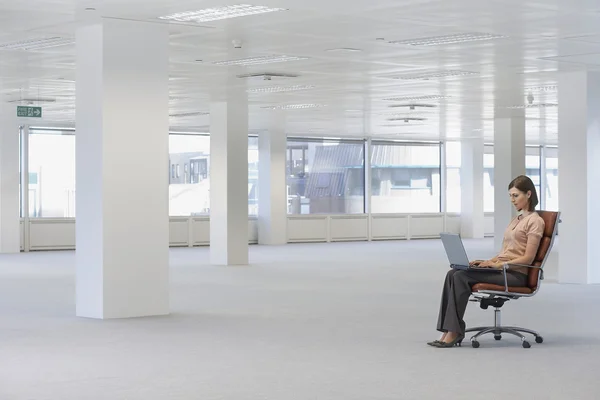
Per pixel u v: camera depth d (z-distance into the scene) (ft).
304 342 35.76
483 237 127.03
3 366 30.63
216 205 78.79
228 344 35.29
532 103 80.23
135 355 32.81
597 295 53.42
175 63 57.52
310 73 61.87
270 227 110.52
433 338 36.70
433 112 88.79
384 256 89.56
